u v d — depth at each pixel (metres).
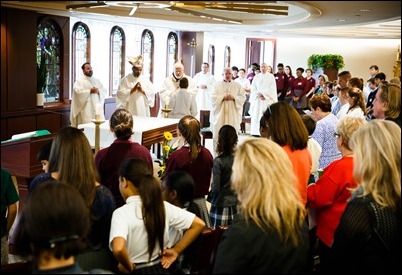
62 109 9.71
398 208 2.14
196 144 3.92
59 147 2.63
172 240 2.86
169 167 3.95
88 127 6.12
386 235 2.09
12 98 8.38
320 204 2.82
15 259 4.35
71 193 1.60
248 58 16.83
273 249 1.82
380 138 2.18
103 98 9.48
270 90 11.66
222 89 10.12
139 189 2.53
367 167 2.17
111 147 3.82
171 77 9.27
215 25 10.66
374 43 16.66
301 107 13.53
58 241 1.53
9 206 2.96
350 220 2.11
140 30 12.06
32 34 8.68
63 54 9.80
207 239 2.66
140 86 9.17
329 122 4.60
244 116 12.88
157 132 6.33
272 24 9.01
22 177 4.99
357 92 5.23
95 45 10.85
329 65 15.75
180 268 2.89
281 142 2.93
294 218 1.89
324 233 2.82
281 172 1.93
